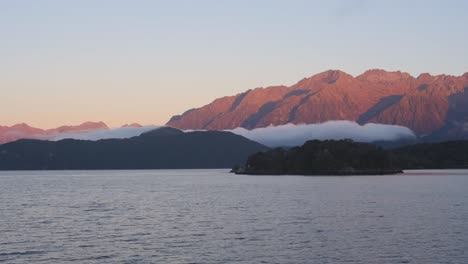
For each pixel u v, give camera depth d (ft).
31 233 222.89
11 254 177.68
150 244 193.67
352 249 180.45
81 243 196.95
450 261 162.09
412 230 219.41
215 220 264.11
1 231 229.86
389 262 161.99
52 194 520.83
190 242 197.06
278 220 259.80
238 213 297.53
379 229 223.51
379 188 545.44
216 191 546.67
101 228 237.25
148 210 322.55
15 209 339.36
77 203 388.98
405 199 385.70
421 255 170.09
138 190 587.68
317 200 387.14
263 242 195.42
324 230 222.89
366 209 309.42
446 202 354.54
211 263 162.91
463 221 246.88
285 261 164.86
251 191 533.14
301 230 223.92
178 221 261.44
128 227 239.91
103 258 170.91
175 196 465.88
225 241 198.39
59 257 172.76
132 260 167.84
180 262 164.55
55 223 257.96
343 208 317.42
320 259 166.81
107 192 549.95
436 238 198.59
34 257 172.96
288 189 555.69
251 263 162.50
